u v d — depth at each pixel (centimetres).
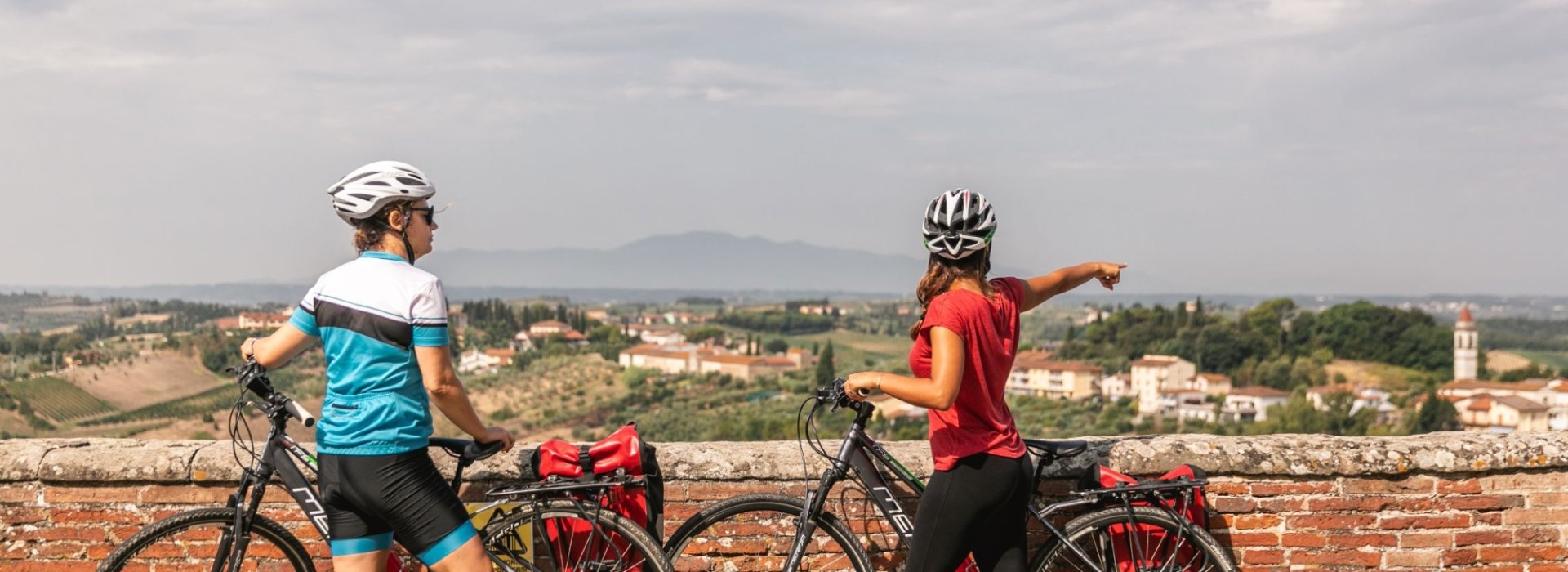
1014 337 333
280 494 417
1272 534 416
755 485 420
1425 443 420
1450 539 416
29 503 421
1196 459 414
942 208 318
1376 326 13588
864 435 373
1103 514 379
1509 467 416
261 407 346
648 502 377
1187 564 382
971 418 327
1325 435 433
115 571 360
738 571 411
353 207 311
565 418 12769
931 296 329
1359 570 416
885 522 418
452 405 315
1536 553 416
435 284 314
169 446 425
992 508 328
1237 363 13725
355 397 311
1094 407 12488
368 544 329
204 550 404
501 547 367
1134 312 15725
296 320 324
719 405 13225
